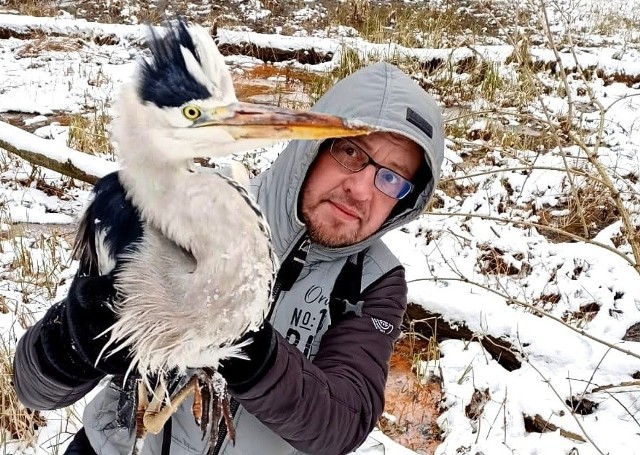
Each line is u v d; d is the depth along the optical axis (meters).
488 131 2.82
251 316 0.67
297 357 0.74
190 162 0.73
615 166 2.36
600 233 2.14
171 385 0.78
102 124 2.60
